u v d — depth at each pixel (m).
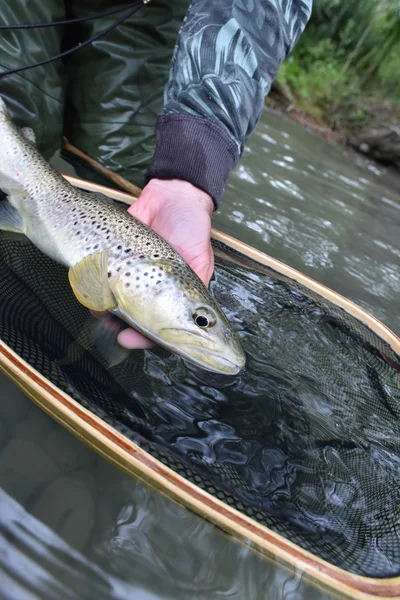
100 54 0.70
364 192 1.28
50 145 0.71
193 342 0.43
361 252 0.88
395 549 0.35
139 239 0.46
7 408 0.38
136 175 0.76
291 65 2.18
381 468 0.40
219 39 0.52
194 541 0.35
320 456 0.40
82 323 0.43
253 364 0.46
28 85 0.64
